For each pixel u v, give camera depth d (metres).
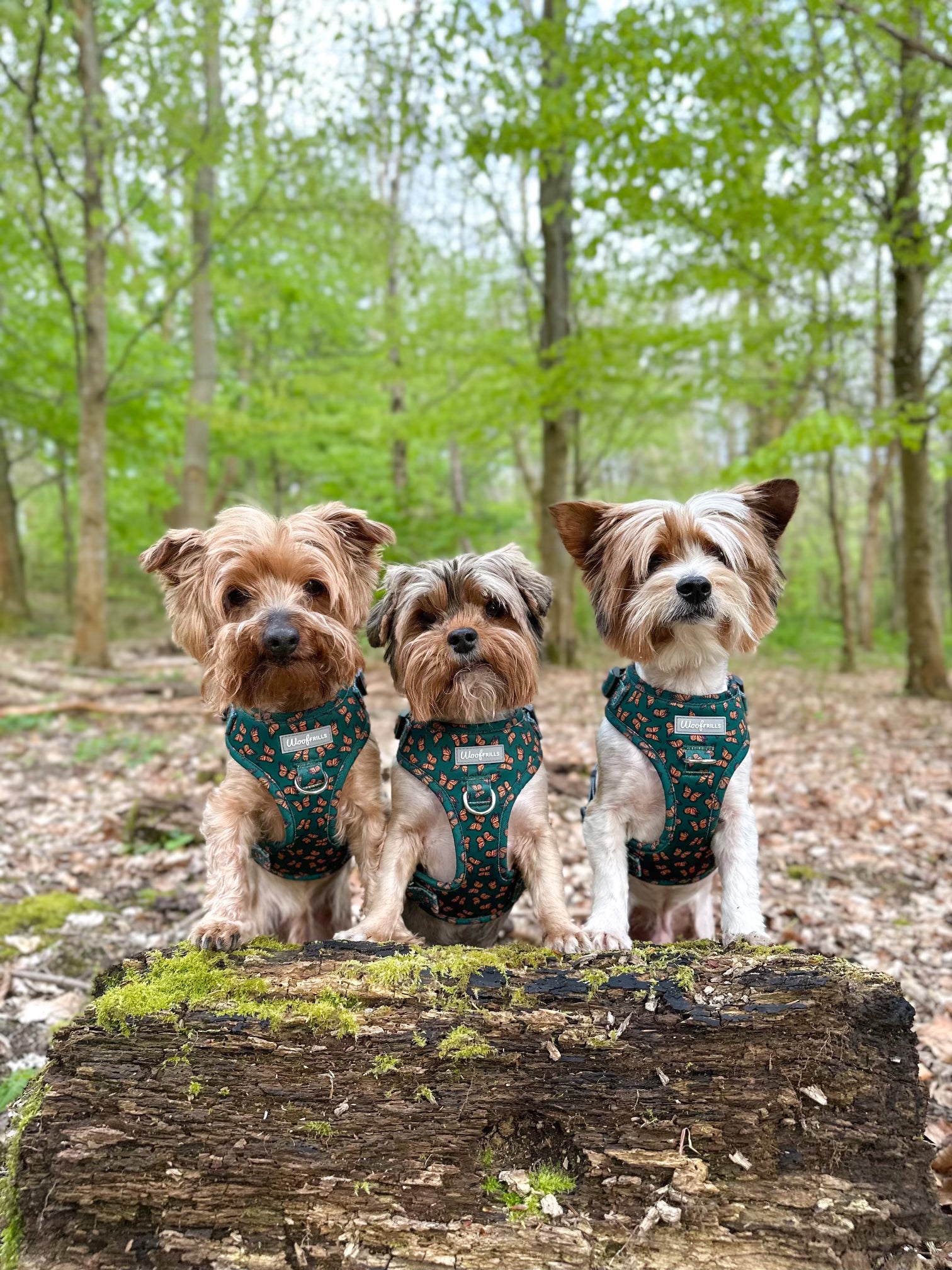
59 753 1.81
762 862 1.26
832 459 3.35
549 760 1.67
